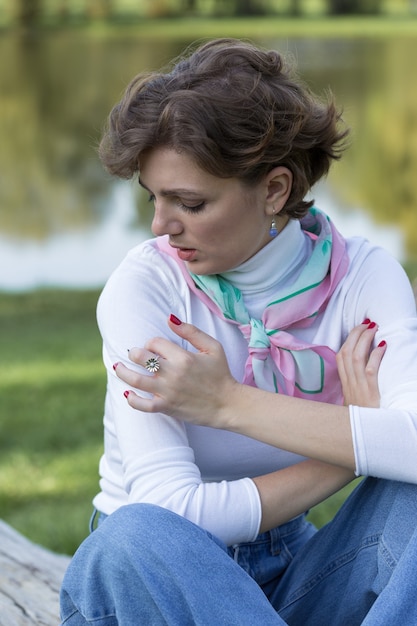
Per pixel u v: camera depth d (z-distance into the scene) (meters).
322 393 2.52
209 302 2.47
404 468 2.28
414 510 2.28
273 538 2.60
